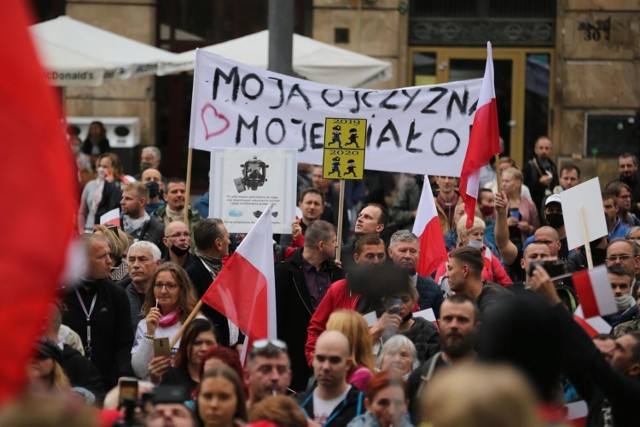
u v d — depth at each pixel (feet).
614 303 34.35
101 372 47.11
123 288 49.85
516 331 24.20
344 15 107.96
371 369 38.50
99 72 88.28
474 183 56.08
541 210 83.35
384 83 108.37
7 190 21.42
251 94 58.34
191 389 40.37
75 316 47.01
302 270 50.70
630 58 107.45
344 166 56.44
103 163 78.33
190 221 65.72
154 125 110.83
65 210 21.62
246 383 38.55
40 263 21.25
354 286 38.06
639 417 30.01
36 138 21.65
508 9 109.70
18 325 20.99
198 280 50.52
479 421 17.54
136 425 29.07
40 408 17.97
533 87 109.81
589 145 108.17
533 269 30.27
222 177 56.70
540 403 23.16
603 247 59.88
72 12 109.40
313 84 58.49
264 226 44.24
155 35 110.22
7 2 21.63
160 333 45.83
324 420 35.91
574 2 107.55
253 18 111.14
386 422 33.32
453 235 63.52
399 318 38.60
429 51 110.11
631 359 35.47
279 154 56.49
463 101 58.65
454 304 36.29
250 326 43.80
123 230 63.82
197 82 58.18
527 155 109.91
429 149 58.85
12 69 21.62
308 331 46.52
